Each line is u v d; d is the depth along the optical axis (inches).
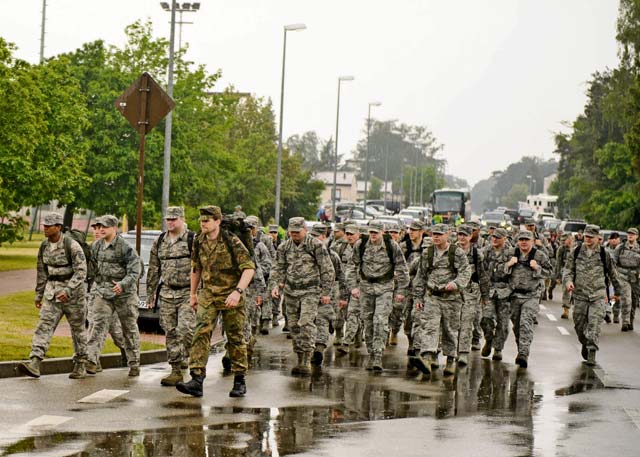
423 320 771.4
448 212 4301.2
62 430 488.4
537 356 904.9
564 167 6205.7
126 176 2659.9
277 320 1178.6
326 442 481.4
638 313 1480.1
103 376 688.4
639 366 854.5
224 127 3011.8
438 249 773.9
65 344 794.8
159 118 845.8
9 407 549.3
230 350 614.9
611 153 3772.1
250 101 3983.8
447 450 473.7
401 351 917.2
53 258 665.0
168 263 647.8
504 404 624.4
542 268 839.1
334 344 954.1
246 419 534.9
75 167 2327.8
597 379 760.3
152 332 1005.8
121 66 2800.2
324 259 738.2
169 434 486.3
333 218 3248.0
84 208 2763.3
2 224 2207.2
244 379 647.8
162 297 651.5
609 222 3700.8
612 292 1346.0
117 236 685.9
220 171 3080.7
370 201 5851.4
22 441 460.1
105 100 2650.1
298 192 4330.7
